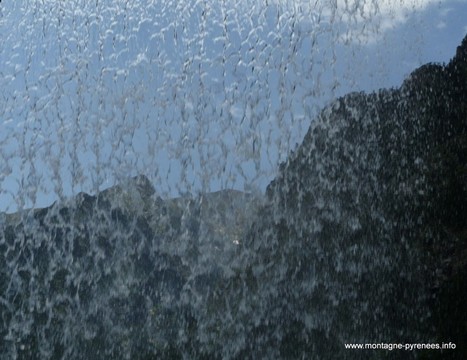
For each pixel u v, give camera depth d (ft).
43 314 64.08
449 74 76.89
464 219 71.00
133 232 66.44
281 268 66.28
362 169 71.87
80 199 67.15
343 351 64.90
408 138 74.33
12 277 64.80
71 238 66.23
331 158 70.95
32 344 63.21
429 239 69.97
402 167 72.95
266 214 67.31
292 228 67.56
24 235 65.92
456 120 75.51
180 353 62.95
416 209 71.15
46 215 66.59
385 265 68.49
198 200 66.85
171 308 64.49
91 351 63.26
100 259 65.82
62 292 64.85
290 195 68.18
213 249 65.92
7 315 63.67
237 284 65.21
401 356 64.34
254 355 63.62
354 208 69.97
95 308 64.54
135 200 67.15
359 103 72.74
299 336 64.49
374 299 66.90
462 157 74.28
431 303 66.33
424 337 65.10
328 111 71.05
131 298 64.90
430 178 72.90
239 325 64.08
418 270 68.18
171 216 66.69
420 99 75.31
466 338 64.34
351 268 67.62
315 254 67.41
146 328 63.77
